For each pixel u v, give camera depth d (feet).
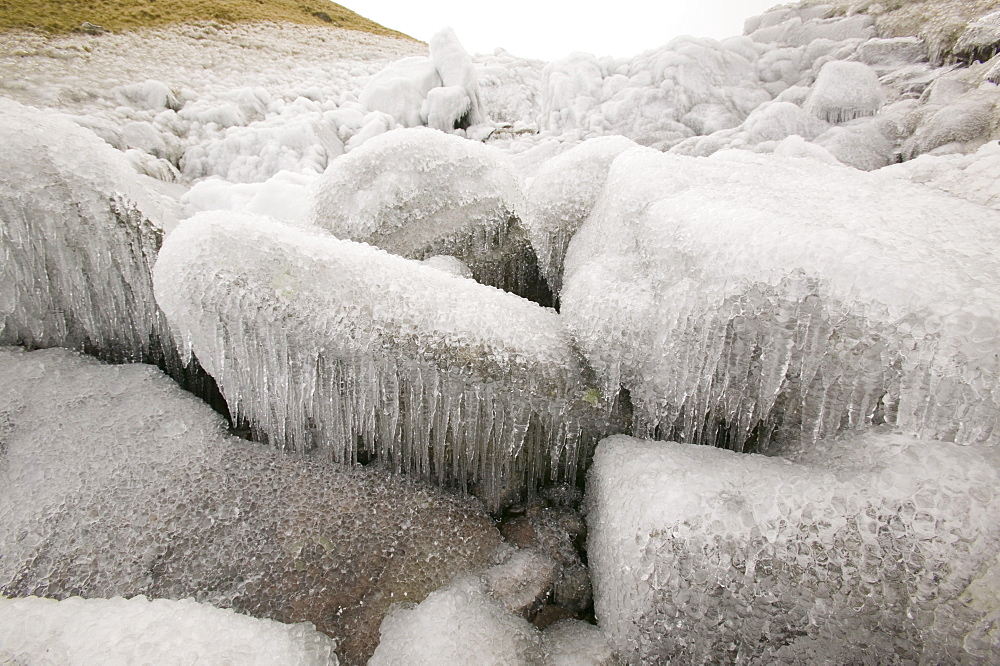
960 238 4.51
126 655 3.90
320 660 4.45
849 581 3.84
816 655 3.92
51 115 7.51
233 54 41.63
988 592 3.48
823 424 4.72
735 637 4.12
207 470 5.94
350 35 65.05
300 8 75.31
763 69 25.44
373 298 5.67
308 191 9.59
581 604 5.32
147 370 7.25
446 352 5.60
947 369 3.77
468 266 8.55
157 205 7.90
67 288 7.11
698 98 23.62
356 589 5.17
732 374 5.04
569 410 5.93
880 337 4.07
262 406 6.09
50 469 5.74
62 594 4.85
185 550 5.25
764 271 4.50
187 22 48.98
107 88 26.08
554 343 6.01
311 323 5.55
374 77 27.48
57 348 7.31
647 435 5.82
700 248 5.11
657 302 5.44
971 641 3.51
